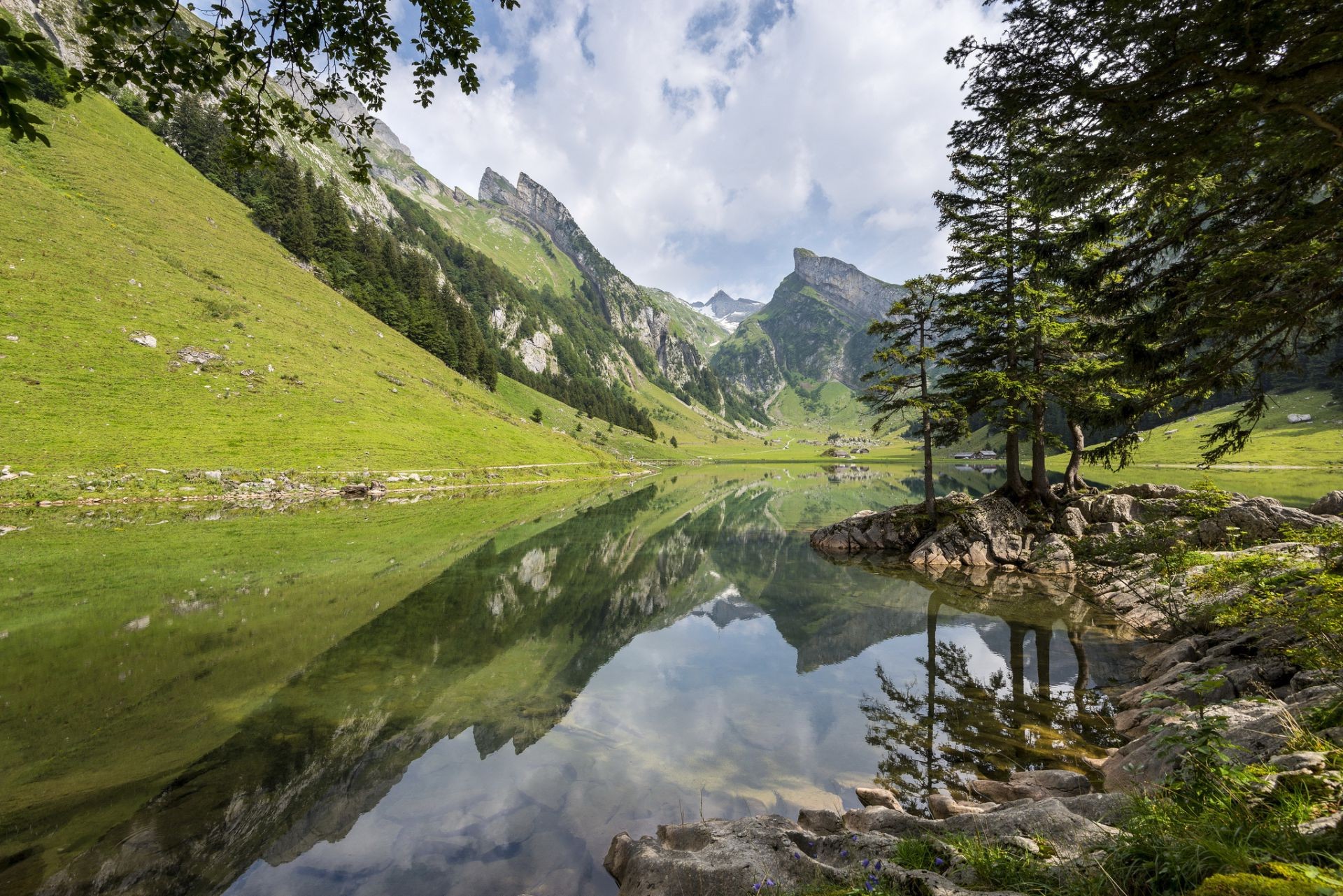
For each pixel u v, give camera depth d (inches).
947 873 175.0
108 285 2532.0
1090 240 386.3
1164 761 265.1
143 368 2265.0
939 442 1194.0
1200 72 225.3
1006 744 369.7
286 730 374.6
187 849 249.1
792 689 481.1
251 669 478.9
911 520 1206.9
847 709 437.1
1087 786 292.8
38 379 1923.0
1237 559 518.3
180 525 1270.9
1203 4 205.5
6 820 268.4
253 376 2613.2
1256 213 356.8
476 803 295.7
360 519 1475.1
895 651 580.4
